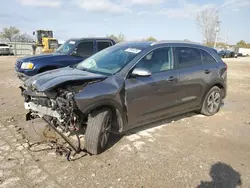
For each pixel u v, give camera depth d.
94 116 3.60
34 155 3.64
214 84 5.66
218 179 3.21
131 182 3.08
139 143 4.19
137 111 4.14
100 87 3.60
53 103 3.59
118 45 4.98
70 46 8.55
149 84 4.22
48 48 26.73
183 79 4.86
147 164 3.51
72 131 3.68
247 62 30.30
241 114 6.19
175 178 3.20
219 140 4.46
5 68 14.80
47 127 3.79
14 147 3.87
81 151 3.80
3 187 2.87
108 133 3.85
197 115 5.91
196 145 4.21
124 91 3.88
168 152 3.90
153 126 5.04
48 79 3.72
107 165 3.45
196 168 3.45
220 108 6.69
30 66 7.36
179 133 4.72
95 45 8.86
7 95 7.30
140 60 4.20
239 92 9.39
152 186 3.01
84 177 3.14
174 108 4.85
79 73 4.04
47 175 3.15
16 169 3.26
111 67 4.18
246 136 4.71
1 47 30.88
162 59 4.61
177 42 5.07
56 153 3.69
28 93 3.86
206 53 5.59
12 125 4.78
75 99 3.32
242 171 3.42
